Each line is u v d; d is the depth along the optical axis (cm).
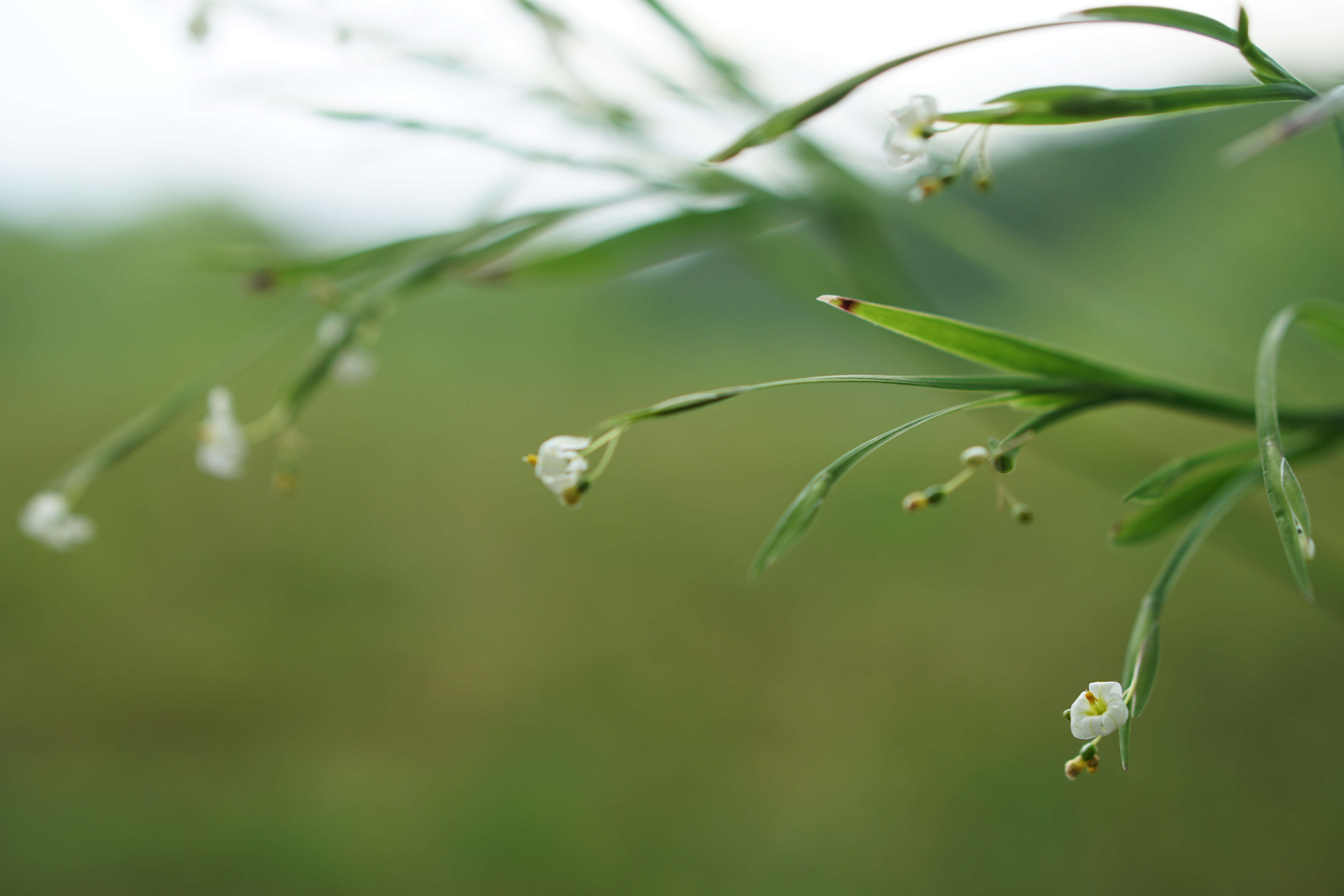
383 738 174
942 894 124
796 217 48
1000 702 163
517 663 192
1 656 197
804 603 204
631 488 265
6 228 359
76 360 349
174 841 147
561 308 371
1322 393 62
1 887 138
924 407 278
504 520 249
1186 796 132
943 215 52
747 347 310
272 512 253
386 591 223
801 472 259
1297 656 152
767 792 151
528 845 144
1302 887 112
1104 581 190
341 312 45
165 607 213
